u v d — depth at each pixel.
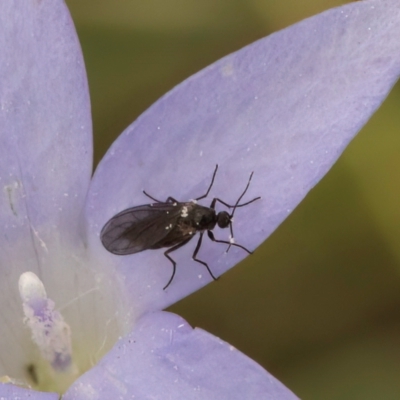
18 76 0.06
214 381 0.05
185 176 0.06
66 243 0.06
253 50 0.06
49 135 0.06
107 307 0.06
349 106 0.06
